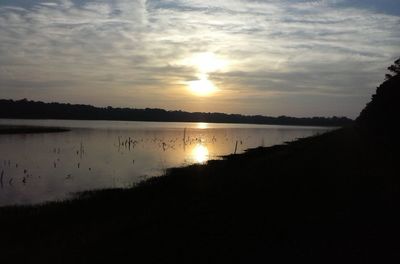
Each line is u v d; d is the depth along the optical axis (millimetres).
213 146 107938
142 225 19797
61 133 139875
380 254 11359
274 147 88125
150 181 45750
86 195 38781
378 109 55469
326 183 23453
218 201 21891
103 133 150875
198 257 13109
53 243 21078
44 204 34906
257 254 12289
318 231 13945
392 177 23672
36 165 62750
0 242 23891
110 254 15945
